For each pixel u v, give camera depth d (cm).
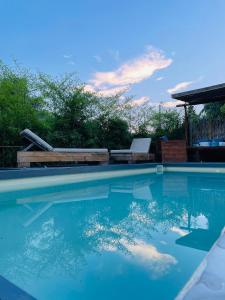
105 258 178
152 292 134
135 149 930
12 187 480
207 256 118
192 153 941
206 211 319
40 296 133
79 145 894
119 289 138
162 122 1120
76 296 132
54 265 169
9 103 727
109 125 998
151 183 589
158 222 270
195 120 1030
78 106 909
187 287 95
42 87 912
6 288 118
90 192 475
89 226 259
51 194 454
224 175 709
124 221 276
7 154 719
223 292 90
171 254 181
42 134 827
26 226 262
